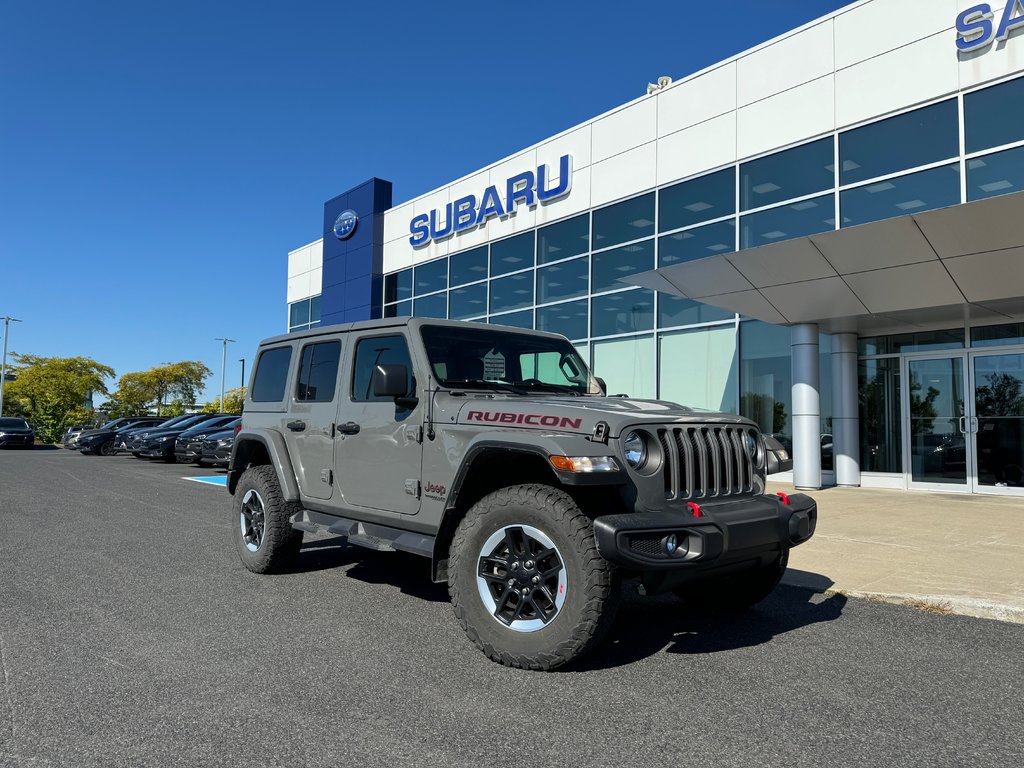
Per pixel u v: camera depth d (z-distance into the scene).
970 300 10.00
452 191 20.94
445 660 3.80
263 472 5.99
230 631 4.29
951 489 11.97
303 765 2.62
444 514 4.16
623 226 16.16
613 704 3.23
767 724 3.03
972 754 2.77
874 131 12.17
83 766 2.59
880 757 2.74
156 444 21.20
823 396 13.42
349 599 5.09
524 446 3.75
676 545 3.57
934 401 12.34
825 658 3.93
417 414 4.54
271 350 6.27
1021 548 6.95
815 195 12.84
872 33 12.23
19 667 3.63
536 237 18.23
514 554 3.78
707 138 14.54
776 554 4.17
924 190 11.52
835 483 13.05
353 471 5.01
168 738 2.83
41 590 5.28
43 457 24.86
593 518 3.71
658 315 15.37
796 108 13.17
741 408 13.97
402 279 22.91
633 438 3.72
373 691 3.35
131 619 4.52
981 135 10.95
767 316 12.23
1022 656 3.99
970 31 11.06
